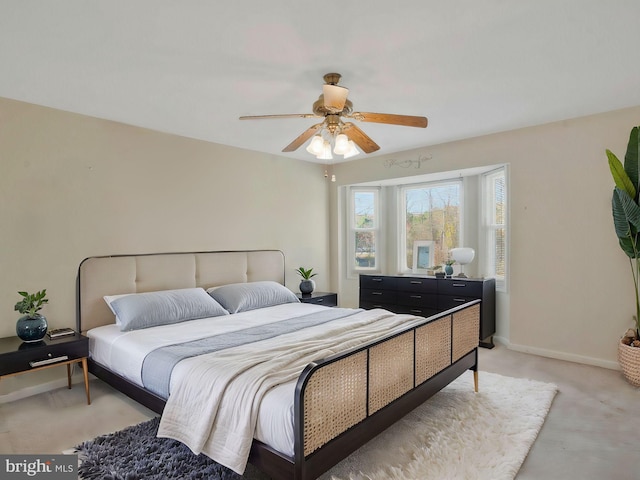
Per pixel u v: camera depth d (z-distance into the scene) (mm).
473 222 4859
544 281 3793
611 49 2223
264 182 4727
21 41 2059
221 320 3217
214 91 2768
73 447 2186
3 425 2471
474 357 3014
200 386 1888
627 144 3309
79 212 3217
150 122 3477
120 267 3391
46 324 2775
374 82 2660
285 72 2471
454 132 4004
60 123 3121
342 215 5676
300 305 3945
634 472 1942
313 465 1553
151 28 1946
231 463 1640
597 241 3494
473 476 1881
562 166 3656
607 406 2682
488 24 1947
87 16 1832
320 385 1609
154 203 3697
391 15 1856
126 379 2471
